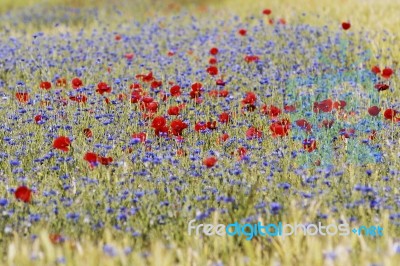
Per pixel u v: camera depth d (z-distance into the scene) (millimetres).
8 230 9336
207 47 23078
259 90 17734
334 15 27812
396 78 18734
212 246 9289
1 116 15305
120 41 24734
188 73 19234
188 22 30031
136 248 9141
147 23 30156
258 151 12797
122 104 15781
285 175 11484
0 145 13523
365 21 25797
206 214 9812
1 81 19375
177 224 9930
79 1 41844
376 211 10172
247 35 24828
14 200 10531
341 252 8320
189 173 11602
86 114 15227
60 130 14234
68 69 20859
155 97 16844
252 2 33844
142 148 12906
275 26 25578
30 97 17125
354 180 11141
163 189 10984
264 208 10133
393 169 11648
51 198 10773
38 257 8516
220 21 28250
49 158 12484
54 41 25016
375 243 9117
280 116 15531
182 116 15211
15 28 32000
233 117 15258
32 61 21141
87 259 8375
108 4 40219
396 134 13883
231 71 19594
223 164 12219
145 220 10047
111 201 10492
